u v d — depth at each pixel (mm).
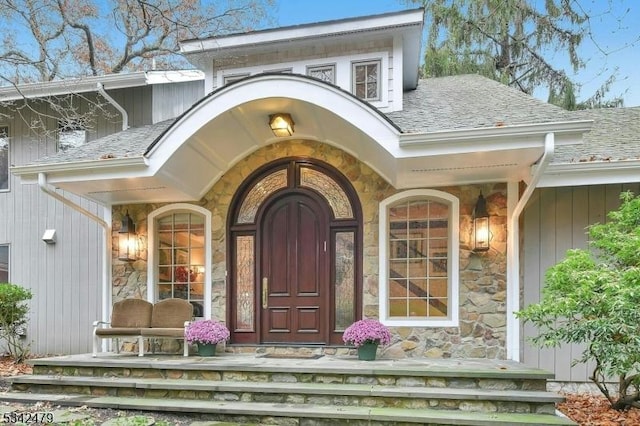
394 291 7137
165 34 11680
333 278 7379
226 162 7629
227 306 7625
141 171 6738
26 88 9148
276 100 6383
